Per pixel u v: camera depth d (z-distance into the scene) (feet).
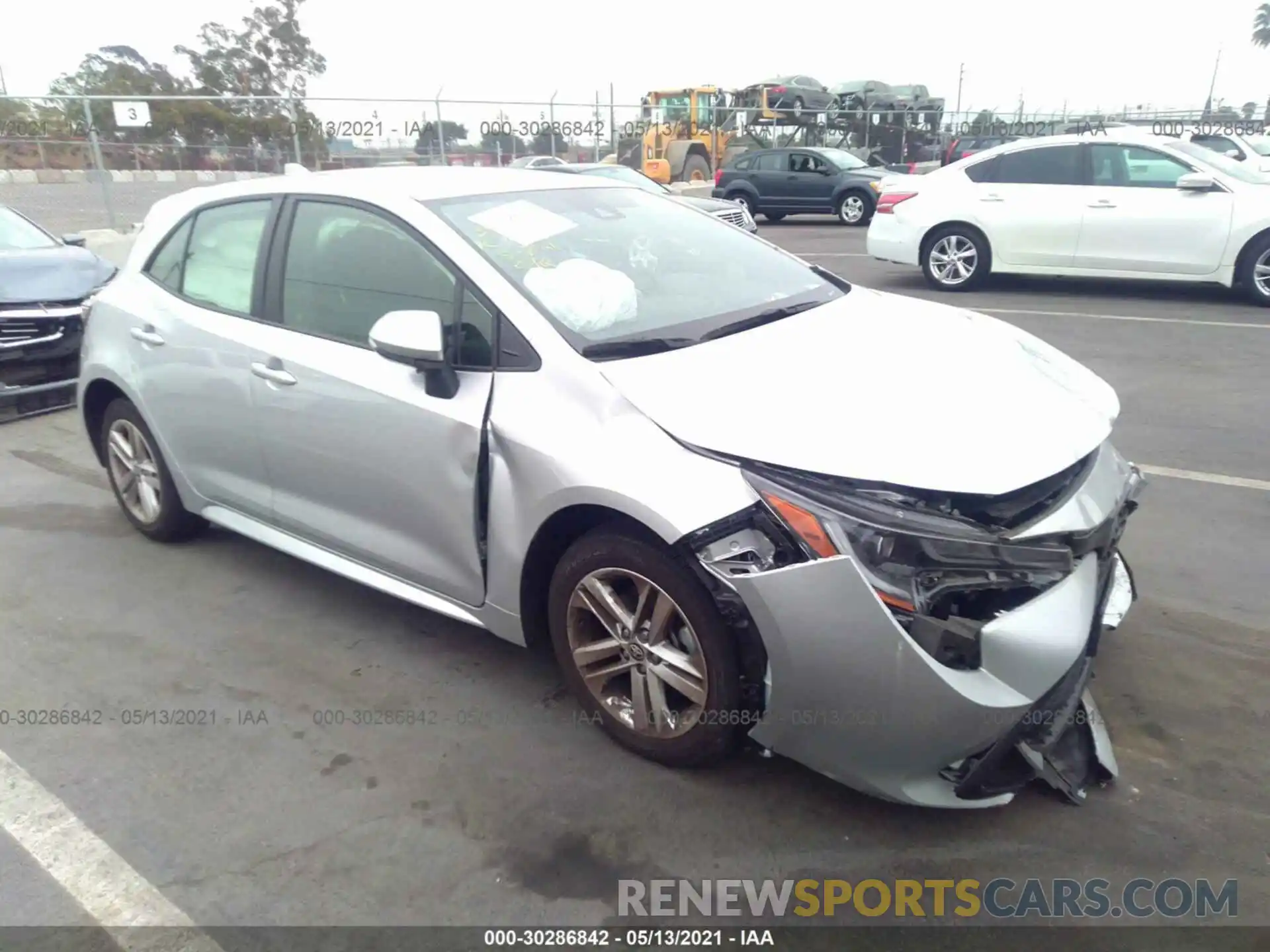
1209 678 10.92
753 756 9.95
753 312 11.21
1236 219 30.22
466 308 10.43
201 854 8.95
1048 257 33.40
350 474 11.51
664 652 9.29
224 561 15.05
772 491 8.23
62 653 12.49
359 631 12.82
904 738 8.09
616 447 8.99
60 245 27.71
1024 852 8.61
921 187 35.73
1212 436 18.63
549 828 9.09
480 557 10.44
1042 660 8.14
